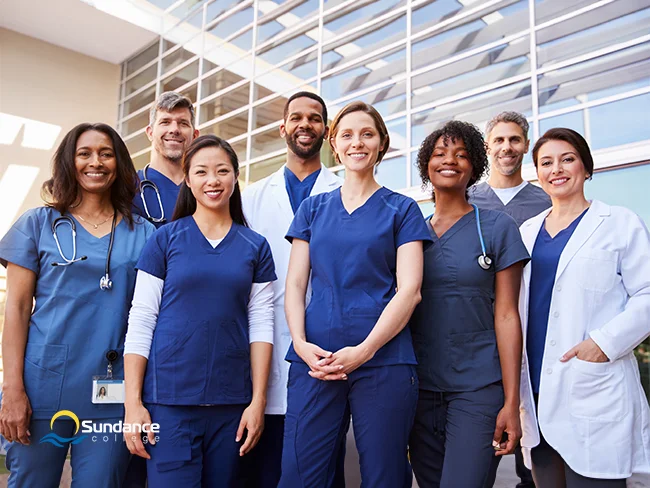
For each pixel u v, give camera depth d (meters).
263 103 6.58
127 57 8.94
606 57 3.90
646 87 3.63
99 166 1.58
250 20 6.91
